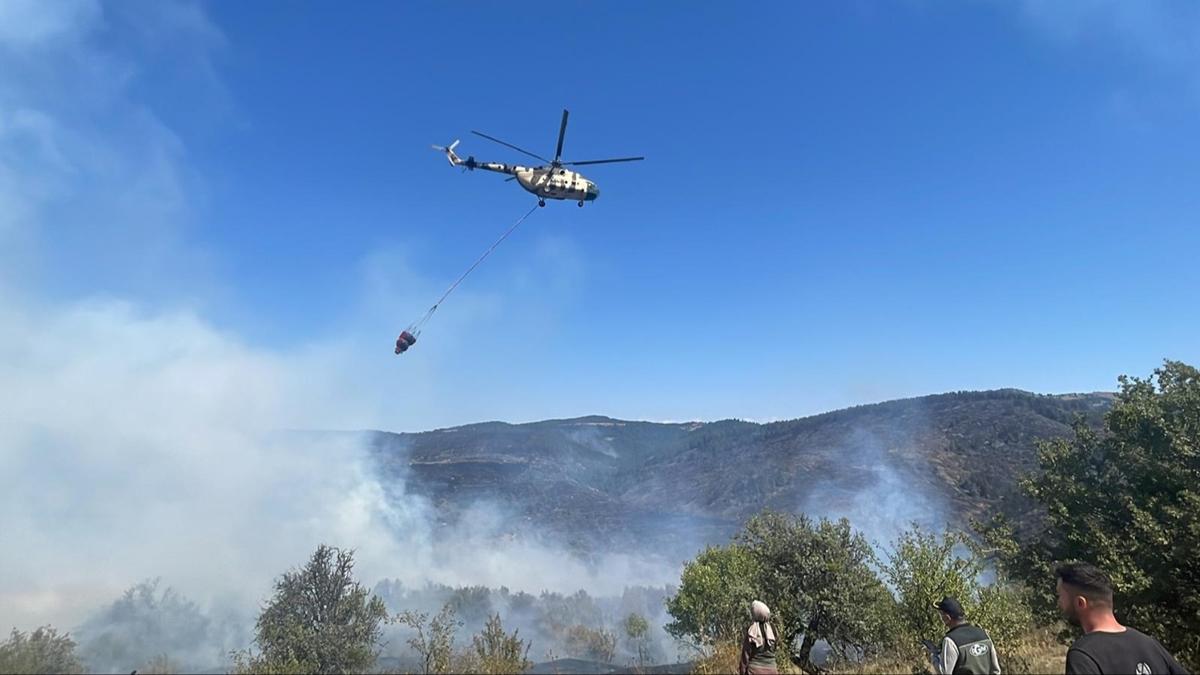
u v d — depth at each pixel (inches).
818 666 745.0
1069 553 565.6
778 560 792.3
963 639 263.9
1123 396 568.4
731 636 678.5
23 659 468.1
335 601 629.9
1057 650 583.2
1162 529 489.7
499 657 593.3
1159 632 478.0
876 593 703.7
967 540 544.1
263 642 601.9
